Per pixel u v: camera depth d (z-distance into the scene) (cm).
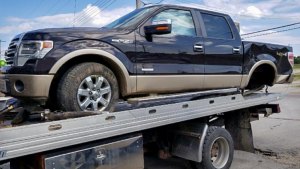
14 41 423
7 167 311
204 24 571
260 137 834
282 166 584
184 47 521
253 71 641
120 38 448
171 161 599
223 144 540
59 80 398
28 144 301
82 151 354
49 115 358
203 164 508
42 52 384
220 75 579
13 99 479
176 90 523
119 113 384
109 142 383
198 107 505
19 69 387
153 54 482
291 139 809
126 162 399
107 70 427
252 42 640
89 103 410
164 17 515
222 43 586
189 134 509
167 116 449
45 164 321
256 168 571
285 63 711
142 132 445
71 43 404
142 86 473
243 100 610
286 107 1448
